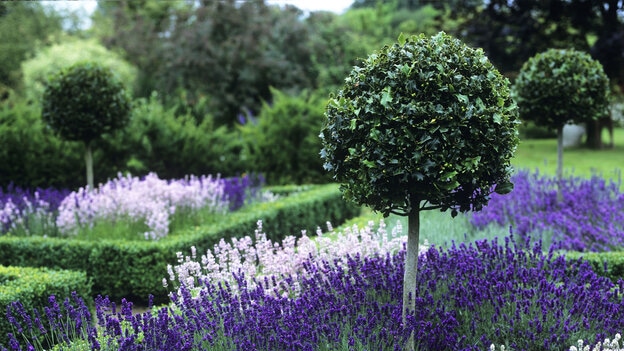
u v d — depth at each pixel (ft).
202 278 15.46
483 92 12.07
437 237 21.86
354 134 12.14
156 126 39.70
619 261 18.48
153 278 21.24
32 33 95.04
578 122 27.68
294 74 62.69
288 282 15.44
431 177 11.66
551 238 22.29
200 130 41.45
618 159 56.65
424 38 12.44
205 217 27.25
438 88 11.63
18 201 28.55
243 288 14.88
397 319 12.58
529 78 27.20
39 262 22.80
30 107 39.52
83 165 37.22
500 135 12.01
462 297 13.61
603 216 24.30
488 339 12.76
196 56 59.16
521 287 14.29
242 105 61.46
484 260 16.53
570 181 29.84
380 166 11.73
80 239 24.47
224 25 60.54
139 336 13.09
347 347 11.85
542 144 72.33
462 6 67.97
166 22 70.90
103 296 22.17
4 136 35.17
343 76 62.13
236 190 30.81
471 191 12.57
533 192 28.86
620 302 14.07
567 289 14.57
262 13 63.52
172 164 40.11
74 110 27.71
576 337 12.67
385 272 15.53
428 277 15.02
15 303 13.65
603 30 60.90
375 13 88.12
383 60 12.23
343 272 15.42
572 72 26.45
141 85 54.95
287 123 40.86
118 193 25.89
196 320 12.96
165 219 23.70
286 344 11.84
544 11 63.26
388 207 13.37
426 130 11.55
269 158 41.01
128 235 24.39
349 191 13.01
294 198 30.78
